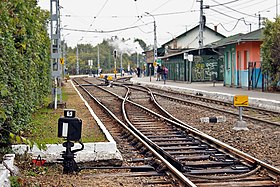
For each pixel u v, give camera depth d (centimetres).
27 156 1144
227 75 4838
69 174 1073
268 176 1055
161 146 1485
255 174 1084
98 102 3111
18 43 1295
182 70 6350
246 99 1803
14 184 878
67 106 2733
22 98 1246
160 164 1137
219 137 1644
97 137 1515
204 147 1433
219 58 5925
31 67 1520
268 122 1947
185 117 2325
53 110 2422
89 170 1135
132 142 1546
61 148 1186
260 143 1498
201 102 3225
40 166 1128
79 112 2417
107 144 1214
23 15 1150
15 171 966
